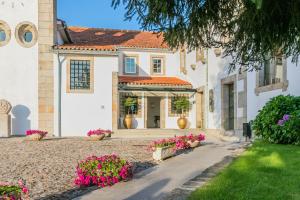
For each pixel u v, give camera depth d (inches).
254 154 366.0
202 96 973.8
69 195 260.2
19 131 821.2
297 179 253.3
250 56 226.7
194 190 249.3
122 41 1131.9
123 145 582.9
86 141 661.9
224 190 235.9
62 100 834.8
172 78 1112.8
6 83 828.0
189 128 1007.6
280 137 437.7
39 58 834.8
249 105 676.1
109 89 852.6
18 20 839.1
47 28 840.3
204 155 422.0
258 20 184.1
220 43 230.4
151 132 868.6
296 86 523.5
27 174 340.2
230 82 770.2
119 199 241.9
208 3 187.9
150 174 323.3
